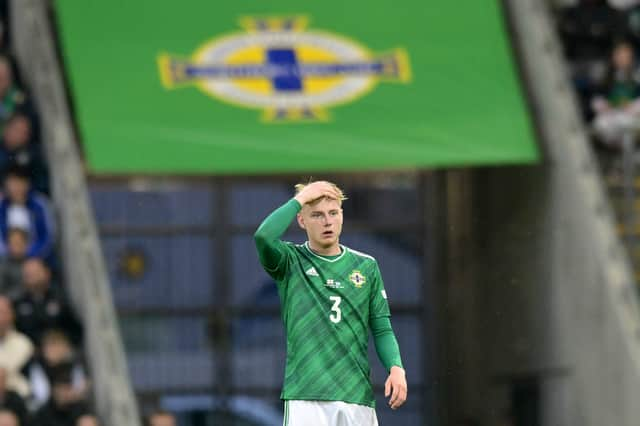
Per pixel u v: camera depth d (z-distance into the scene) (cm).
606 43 7138
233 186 7269
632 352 6091
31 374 5275
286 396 2669
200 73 6394
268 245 2641
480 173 7244
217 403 7225
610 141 6881
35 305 5462
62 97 6175
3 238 5738
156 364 7175
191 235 7231
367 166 6116
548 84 6556
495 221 7138
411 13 6719
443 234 7438
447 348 7431
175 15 6569
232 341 7262
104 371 5441
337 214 2697
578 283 6450
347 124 6306
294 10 6662
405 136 6284
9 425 5025
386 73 6512
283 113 6312
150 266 7194
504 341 7100
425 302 7450
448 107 6425
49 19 6612
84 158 6009
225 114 6259
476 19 6744
